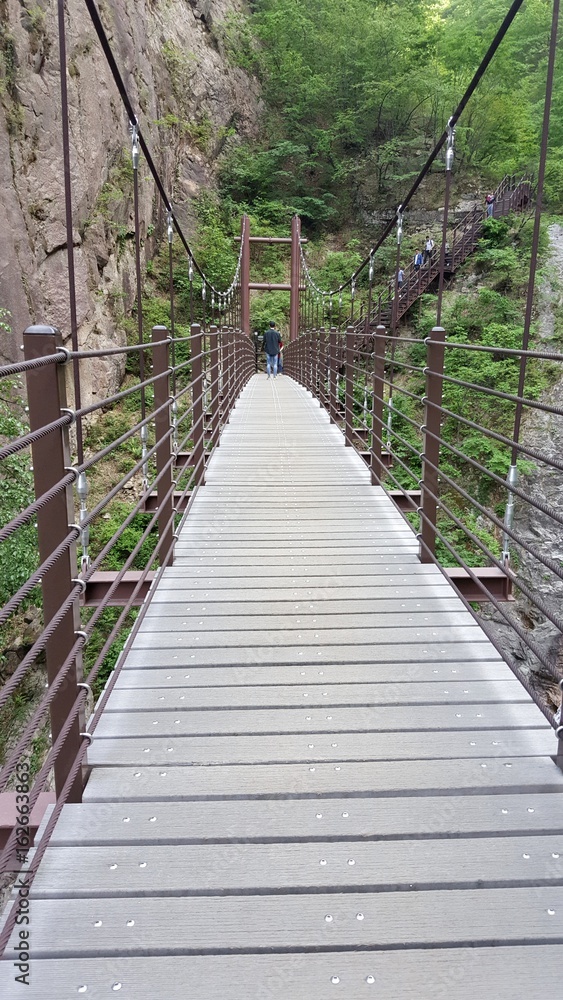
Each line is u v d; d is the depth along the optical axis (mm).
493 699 1988
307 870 1316
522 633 1873
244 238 16969
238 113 21906
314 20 23719
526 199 16469
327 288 20062
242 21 23234
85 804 1503
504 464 10828
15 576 5543
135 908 1224
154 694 2002
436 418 2996
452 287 15109
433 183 19828
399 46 22719
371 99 21969
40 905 1227
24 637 6707
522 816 1484
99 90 11945
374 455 4797
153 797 1532
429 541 3160
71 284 2449
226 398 7320
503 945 1167
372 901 1248
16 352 9453
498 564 2086
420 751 1729
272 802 1527
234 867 1321
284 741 1773
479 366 12344
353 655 2258
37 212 10047
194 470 4168
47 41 10172
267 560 3205
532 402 1670
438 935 1173
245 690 2029
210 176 20297
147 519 9508
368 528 3748
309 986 1081
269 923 1193
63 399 1402
